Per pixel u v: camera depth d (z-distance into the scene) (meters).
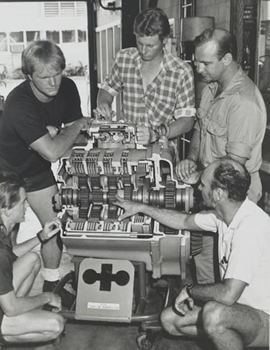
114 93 3.40
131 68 3.20
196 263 2.87
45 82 2.56
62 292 2.86
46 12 9.27
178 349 2.56
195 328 2.39
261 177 3.53
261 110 2.55
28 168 2.90
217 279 2.77
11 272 2.22
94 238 2.43
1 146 2.85
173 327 2.42
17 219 2.31
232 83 2.59
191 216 2.38
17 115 2.63
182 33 4.38
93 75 5.28
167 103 3.18
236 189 2.08
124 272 2.49
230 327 2.09
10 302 2.22
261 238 2.08
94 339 2.66
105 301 2.46
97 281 2.49
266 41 3.57
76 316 2.46
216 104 2.67
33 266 2.56
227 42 2.52
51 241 2.95
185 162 2.66
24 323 2.31
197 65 2.62
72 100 3.02
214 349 2.53
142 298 2.59
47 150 2.62
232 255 2.08
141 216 2.45
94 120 2.75
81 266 2.51
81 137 2.88
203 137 2.80
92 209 2.50
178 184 2.49
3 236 2.25
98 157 2.43
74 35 9.42
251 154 2.61
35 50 2.51
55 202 2.52
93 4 5.12
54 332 2.38
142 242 2.42
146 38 2.87
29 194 2.98
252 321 2.11
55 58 2.52
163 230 2.46
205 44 2.53
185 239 2.42
